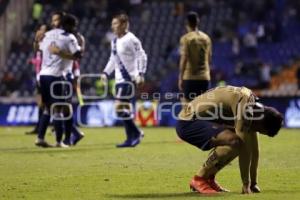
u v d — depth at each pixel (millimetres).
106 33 59156
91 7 61781
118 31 27391
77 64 29438
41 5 61281
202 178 16234
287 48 57781
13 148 27281
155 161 22547
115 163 22016
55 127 27562
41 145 27500
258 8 60312
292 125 41375
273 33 58531
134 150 26172
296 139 30953
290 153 24781
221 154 15859
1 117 44781
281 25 59312
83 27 59969
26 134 35219
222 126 15891
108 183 17719
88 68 55719
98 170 20312
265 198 15305
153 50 57438
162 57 56625
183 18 60344
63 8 61625
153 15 61031
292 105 41531
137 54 27359
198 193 16109
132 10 61844
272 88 51969
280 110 41688
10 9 58188
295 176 18828
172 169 20453
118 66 27469
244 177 15945
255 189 16266
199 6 61281
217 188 16344
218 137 15766
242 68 53406
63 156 24109
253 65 53500
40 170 20422
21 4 60125
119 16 27266
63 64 26922
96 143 29578
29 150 26375
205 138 15859
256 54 56906
